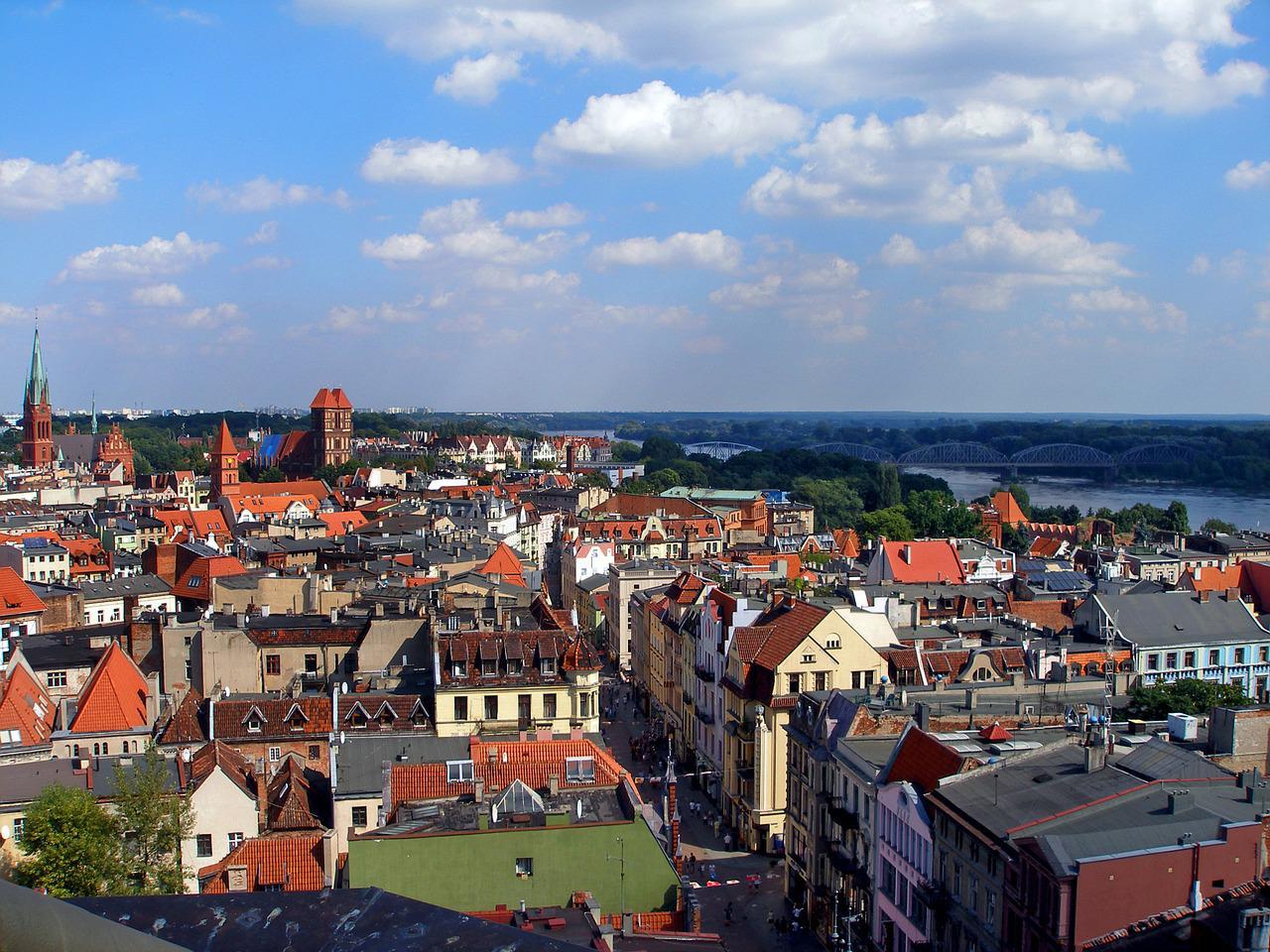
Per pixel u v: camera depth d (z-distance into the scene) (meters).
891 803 84.81
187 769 99.56
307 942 14.08
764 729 119.06
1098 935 61.56
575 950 14.03
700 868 117.06
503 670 120.12
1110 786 72.50
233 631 131.88
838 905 93.81
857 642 119.56
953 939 74.44
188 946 14.02
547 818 80.62
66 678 146.25
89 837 85.06
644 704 186.25
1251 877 63.91
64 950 9.72
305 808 93.19
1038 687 109.62
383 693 119.81
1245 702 108.81
